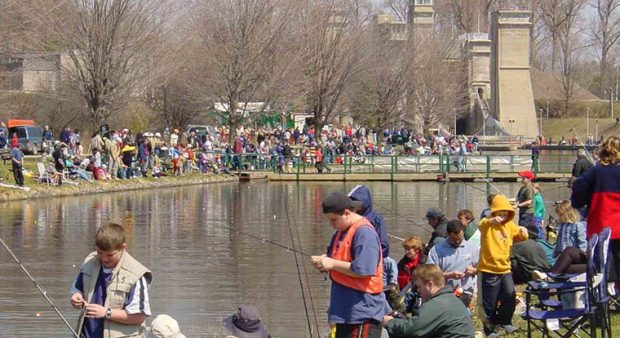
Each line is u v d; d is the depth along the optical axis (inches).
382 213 1563.7
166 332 384.8
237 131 2736.2
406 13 4825.3
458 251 579.2
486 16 5359.3
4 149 2033.7
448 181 2431.1
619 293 546.3
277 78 2746.1
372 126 3521.2
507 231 557.9
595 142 3769.7
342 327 399.9
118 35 2276.1
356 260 393.4
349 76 3093.0
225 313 748.0
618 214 504.4
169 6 2546.8
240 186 2177.7
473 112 4394.7
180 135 2829.7
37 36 2219.5
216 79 2677.2
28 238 1170.6
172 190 2014.0
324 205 402.9
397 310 549.3
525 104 4421.8
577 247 623.5
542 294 509.4
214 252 1080.8
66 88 2527.1
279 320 721.0
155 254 1064.2
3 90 2228.1
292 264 993.5
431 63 3754.9
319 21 2955.2
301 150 2564.0
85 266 372.2
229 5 2691.9
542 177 2416.3
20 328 682.8
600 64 5866.1
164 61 2506.2
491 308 558.3
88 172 1904.5
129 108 2677.2
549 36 5703.7
